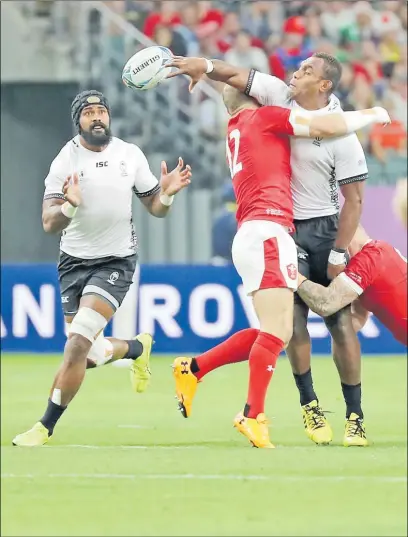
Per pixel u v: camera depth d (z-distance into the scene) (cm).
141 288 4416
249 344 2334
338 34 5753
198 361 2361
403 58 5769
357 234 2427
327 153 2300
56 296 4484
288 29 5684
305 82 2288
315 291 2292
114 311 2408
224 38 5666
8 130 5538
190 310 4397
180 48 5584
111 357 2655
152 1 5688
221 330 4388
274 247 2222
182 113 5409
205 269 4394
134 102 5428
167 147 5375
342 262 2319
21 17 5509
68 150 2394
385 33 5794
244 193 2269
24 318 4509
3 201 5516
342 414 3072
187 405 2367
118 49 5491
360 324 2506
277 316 2227
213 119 5362
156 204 2431
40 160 5547
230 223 4812
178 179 2402
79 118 2372
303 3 5778
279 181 2253
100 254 2412
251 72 2292
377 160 5297
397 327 2375
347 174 2292
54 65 5497
